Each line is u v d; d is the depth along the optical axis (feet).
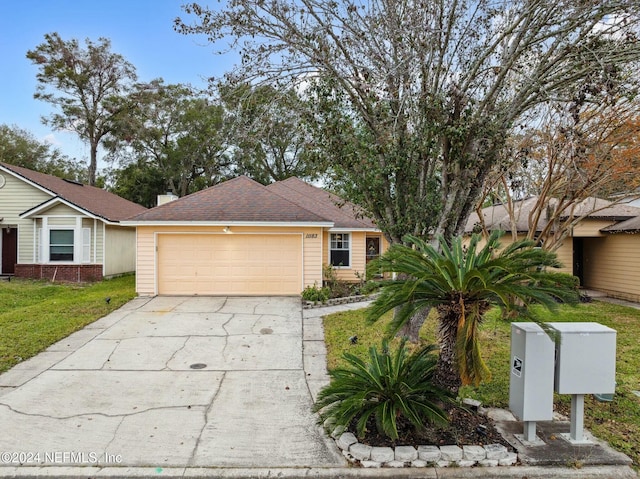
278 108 21.07
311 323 28.81
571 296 12.17
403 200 21.65
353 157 20.81
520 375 12.28
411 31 18.81
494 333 25.80
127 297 37.24
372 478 11.07
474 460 11.48
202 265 39.09
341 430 12.25
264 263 39.37
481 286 11.67
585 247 48.29
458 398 14.83
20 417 14.43
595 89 16.93
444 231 20.76
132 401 15.92
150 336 25.13
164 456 12.01
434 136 19.76
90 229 51.75
